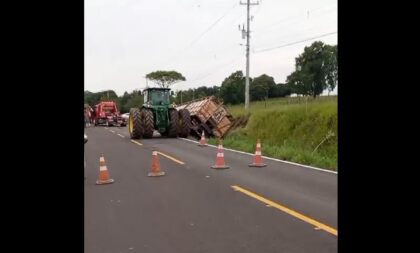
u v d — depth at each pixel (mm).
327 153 15836
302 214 6473
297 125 19562
